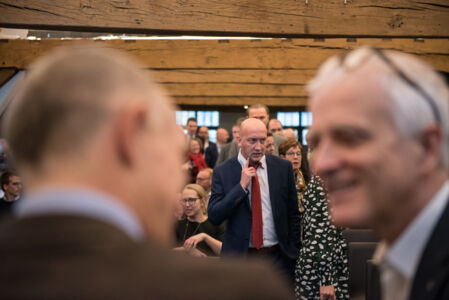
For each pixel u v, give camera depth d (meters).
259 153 3.65
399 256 0.81
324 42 9.59
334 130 0.75
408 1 5.49
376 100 0.73
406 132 0.73
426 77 0.76
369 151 0.73
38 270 0.47
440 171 0.77
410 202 0.77
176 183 0.60
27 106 0.53
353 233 4.07
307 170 4.95
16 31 11.71
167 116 0.60
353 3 5.46
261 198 3.68
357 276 3.69
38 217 0.50
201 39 9.83
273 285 0.51
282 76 9.73
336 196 0.76
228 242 3.64
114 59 0.57
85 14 5.16
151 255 0.50
